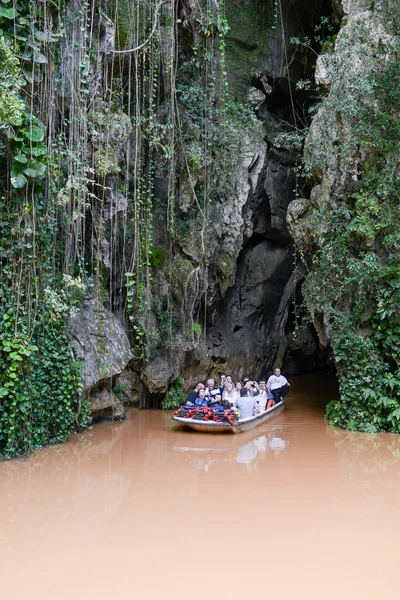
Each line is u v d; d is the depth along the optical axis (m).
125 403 12.09
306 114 15.10
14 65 7.11
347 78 10.45
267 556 4.57
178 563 4.42
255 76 13.63
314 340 19.97
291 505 5.82
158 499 5.99
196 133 12.09
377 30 10.46
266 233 15.28
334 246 10.41
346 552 4.66
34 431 8.13
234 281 14.45
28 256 7.67
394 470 7.23
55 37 8.17
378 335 9.91
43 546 4.73
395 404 9.71
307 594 3.93
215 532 5.07
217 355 13.91
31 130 7.39
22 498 5.98
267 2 13.53
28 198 7.75
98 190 10.11
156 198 11.98
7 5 7.58
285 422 10.95
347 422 10.16
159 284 12.34
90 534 5.00
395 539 4.94
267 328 16.53
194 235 12.39
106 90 9.82
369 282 9.98
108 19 9.66
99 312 10.26
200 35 11.80
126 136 10.12
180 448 8.53
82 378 9.30
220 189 12.99
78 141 8.56
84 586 4.02
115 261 11.38
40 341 8.03
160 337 12.25
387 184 10.04
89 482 6.61
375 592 3.96
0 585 4.02
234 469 7.25
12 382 7.37
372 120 10.33
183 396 12.54
